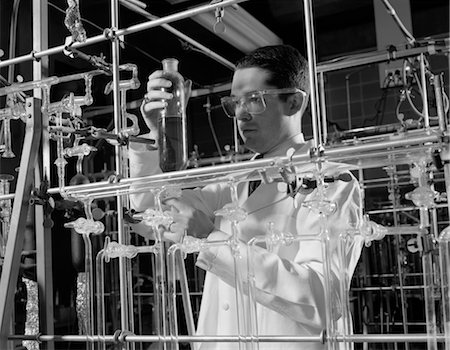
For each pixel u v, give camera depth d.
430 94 2.20
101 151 2.47
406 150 1.15
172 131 1.46
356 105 5.37
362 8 5.31
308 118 4.57
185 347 1.50
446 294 1.15
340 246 1.24
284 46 1.64
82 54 1.58
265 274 1.27
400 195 2.99
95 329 1.47
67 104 1.56
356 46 5.44
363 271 3.27
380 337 1.19
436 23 5.12
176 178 1.32
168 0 3.32
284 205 1.48
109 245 1.45
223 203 1.63
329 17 5.45
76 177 1.55
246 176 1.33
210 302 1.56
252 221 1.48
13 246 1.46
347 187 1.33
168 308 1.36
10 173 2.05
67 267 2.38
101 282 1.48
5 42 2.27
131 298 1.61
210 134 4.97
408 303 3.17
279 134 1.59
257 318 1.38
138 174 1.56
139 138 1.51
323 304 1.27
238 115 1.56
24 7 2.34
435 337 1.17
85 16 2.55
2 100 1.98
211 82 4.17
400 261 3.14
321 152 1.21
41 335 1.50
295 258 1.40
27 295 1.87
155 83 1.47
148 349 1.62
